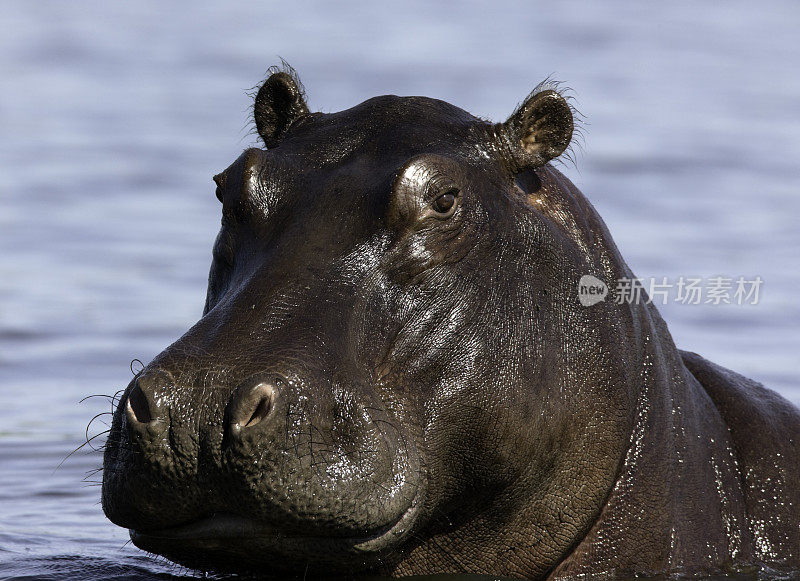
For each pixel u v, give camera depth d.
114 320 69.62
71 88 159.88
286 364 24.12
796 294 75.81
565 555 30.98
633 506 31.50
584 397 30.23
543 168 32.53
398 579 30.42
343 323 25.64
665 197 105.56
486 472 28.50
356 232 26.92
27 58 180.50
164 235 92.06
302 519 23.89
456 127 29.97
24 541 35.94
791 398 53.59
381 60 175.12
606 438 30.64
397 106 30.02
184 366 24.12
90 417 51.91
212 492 23.64
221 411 23.58
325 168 28.31
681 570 31.95
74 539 36.28
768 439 35.22
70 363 61.06
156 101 152.38
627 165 118.69
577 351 30.25
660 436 32.38
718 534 33.00
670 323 71.06
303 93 33.00
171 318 70.25
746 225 94.44
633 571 31.42
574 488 30.33
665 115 145.50
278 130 32.91
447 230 27.69
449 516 29.64
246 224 27.62
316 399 24.12
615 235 90.00
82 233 92.12
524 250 29.47
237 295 25.78
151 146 125.88
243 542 24.69
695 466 33.12
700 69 179.50
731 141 131.38
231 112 145.50
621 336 31.69
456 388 27.53
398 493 25.09
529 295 29.25
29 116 141.50
